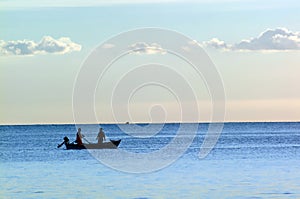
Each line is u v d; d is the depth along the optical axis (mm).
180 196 92500
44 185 103375
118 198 91562
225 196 92188
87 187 101062
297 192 95062
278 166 131500
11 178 112250
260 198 90500
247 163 139000
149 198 91312
